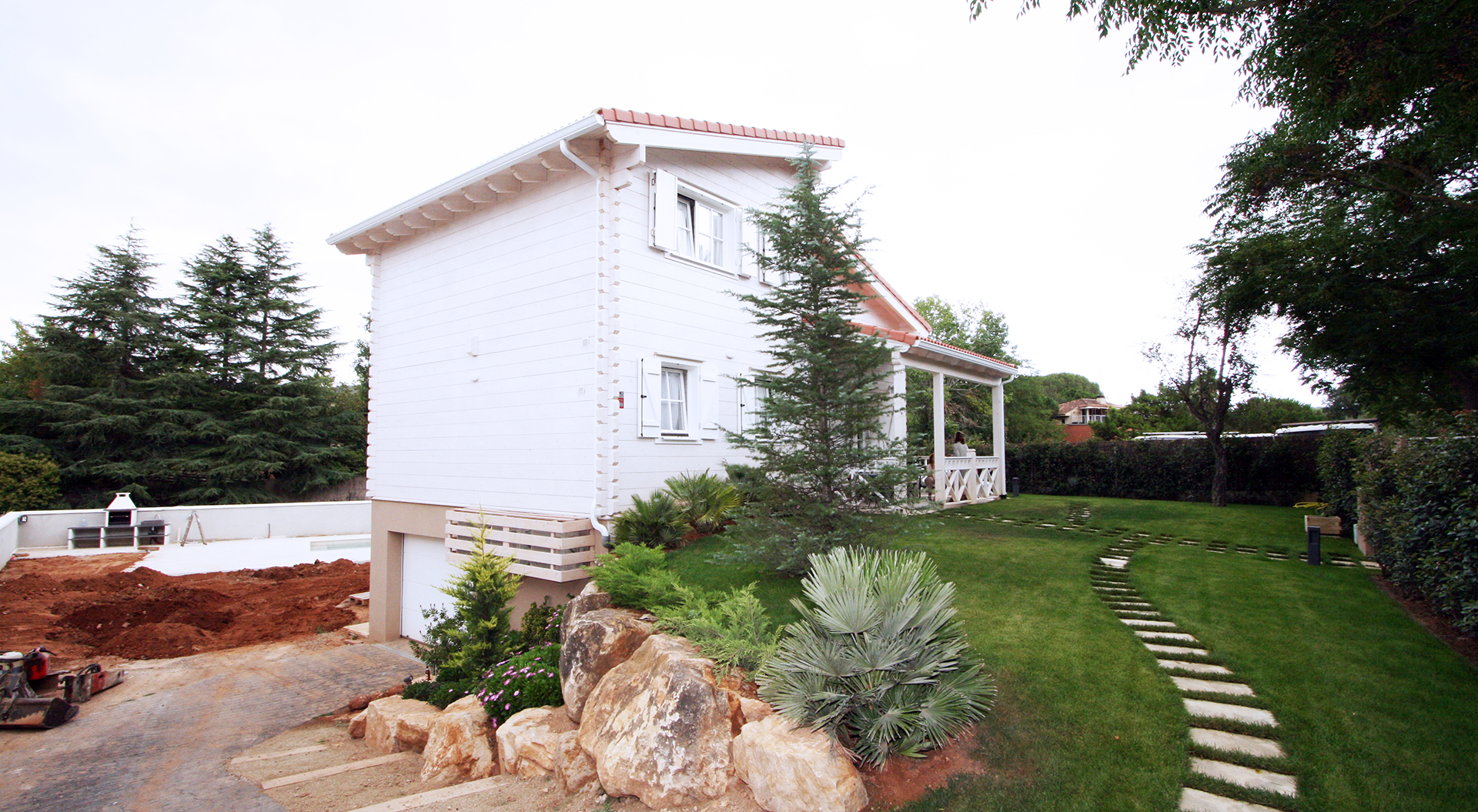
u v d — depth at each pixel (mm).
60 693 9070
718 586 6781
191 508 21641
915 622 4355
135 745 7383
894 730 3941
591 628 5719
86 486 24250
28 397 25859
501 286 10023
